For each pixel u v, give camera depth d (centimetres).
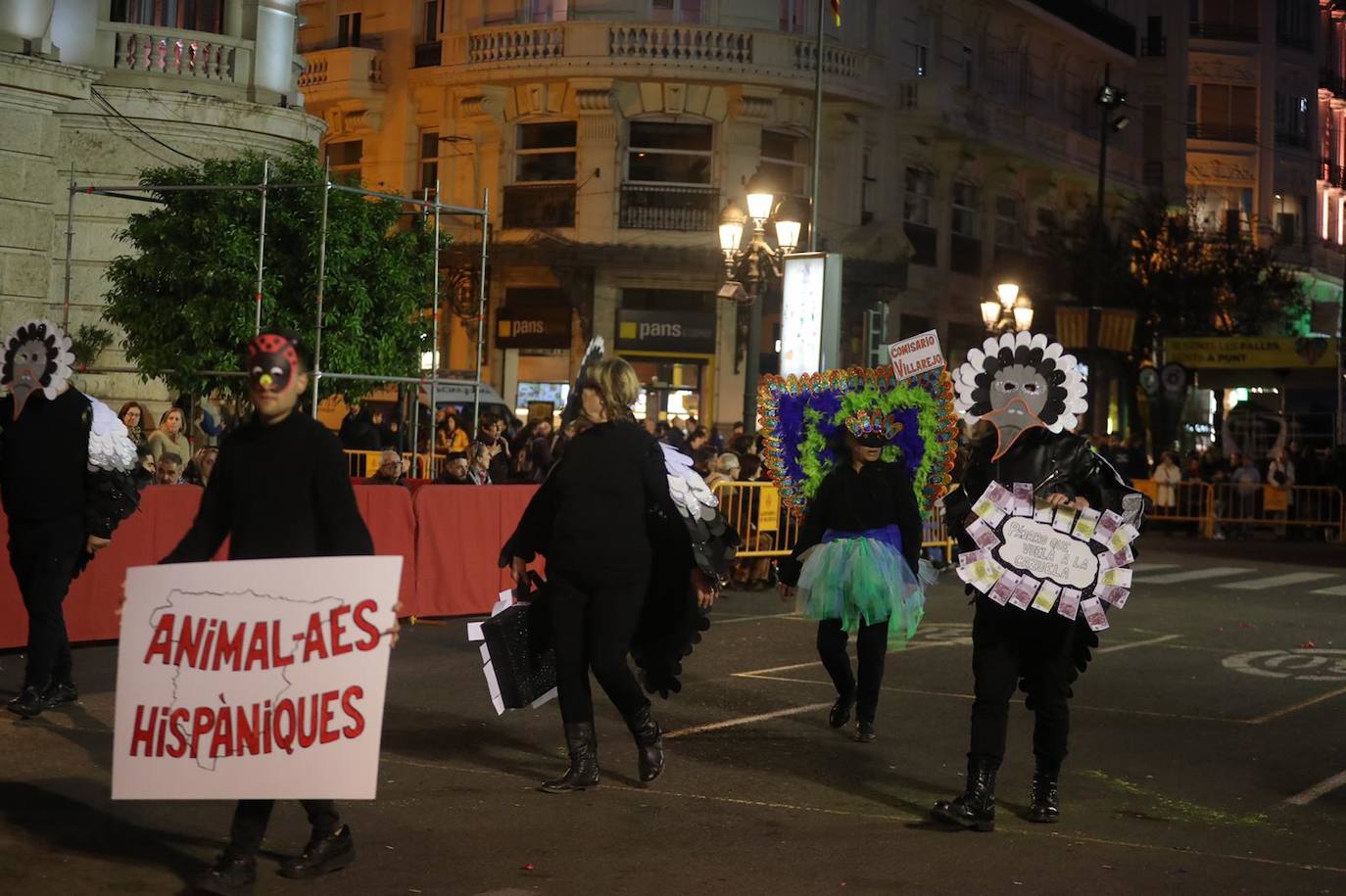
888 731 926
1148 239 4544
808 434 1210
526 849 641
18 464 873
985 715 700
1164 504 3241
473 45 3631
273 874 594
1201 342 3744
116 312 1847
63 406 879
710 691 1055
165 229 1806
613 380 736
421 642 1256
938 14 4078
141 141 2116
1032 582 695
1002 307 3022
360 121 3853
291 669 554
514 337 3638
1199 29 5866
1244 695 1078
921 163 4066
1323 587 1981
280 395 576
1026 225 4559
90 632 1162
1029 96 4528
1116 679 1147
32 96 1988
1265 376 3722
